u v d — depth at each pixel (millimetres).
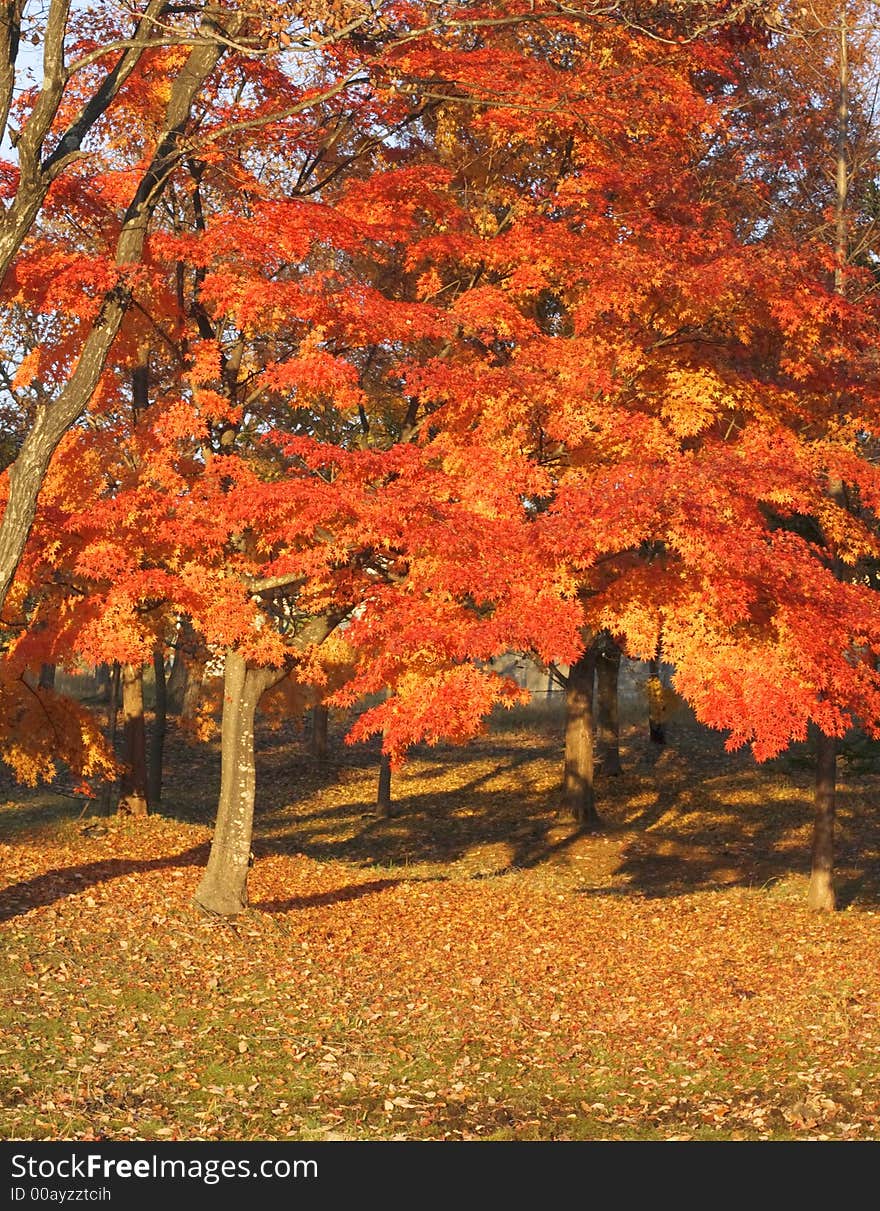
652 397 15023
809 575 12711
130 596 14531
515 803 31688
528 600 12844
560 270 15008
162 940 14289
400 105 15203
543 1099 10172
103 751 18297
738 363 16219
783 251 15219
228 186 15820
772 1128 9297
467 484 13680
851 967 15266
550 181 16984
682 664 13078
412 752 39406
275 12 11539
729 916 19391
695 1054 11445
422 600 14242
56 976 12305
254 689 16312
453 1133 9242
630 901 20688
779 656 13047
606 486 12961
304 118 15547
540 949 16328
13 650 15359
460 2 13023
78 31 15117
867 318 15656
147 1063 10328
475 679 13484
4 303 14953
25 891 15703
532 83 14961
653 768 34344
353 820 30656
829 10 18906
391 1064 10906
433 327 13820
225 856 16188
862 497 15219
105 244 15414
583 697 28953
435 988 13742
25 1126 8711
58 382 15531
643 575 13609
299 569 13789
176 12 11859
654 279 14047
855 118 19938
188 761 37156
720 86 18953
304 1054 11008
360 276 16906
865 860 25344
